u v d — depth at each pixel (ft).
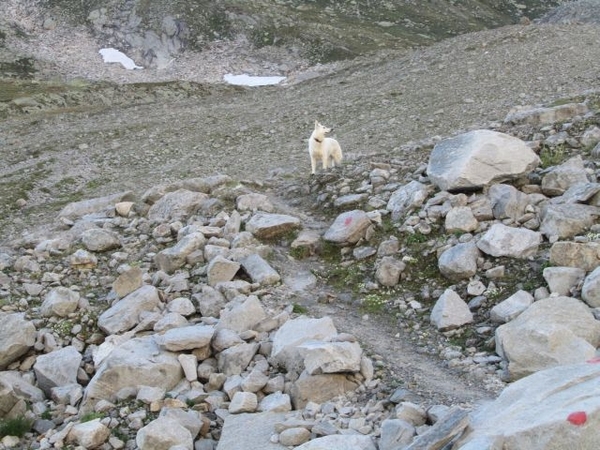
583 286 31.60
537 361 27.45
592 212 37.99
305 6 417.90
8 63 322.75
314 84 165.37
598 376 21.52
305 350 28.45
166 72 342.64
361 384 28.60
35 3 388.78
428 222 41.96
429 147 59.00
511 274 35.50
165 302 38.78
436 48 163.02
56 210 77.00
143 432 25.53
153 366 30.19
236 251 42.34
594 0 369.30
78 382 32.63
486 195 42.78
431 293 36.68
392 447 22.63
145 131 118.11
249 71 334.65
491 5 479.00
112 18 378.94
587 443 18.49
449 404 26.32
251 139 107.34
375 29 393.29
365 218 43.98
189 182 56.80
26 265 45.11
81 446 26.50
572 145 50.39
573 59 122.31
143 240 48.16
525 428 19.27
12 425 28.48
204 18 376.07
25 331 35.06
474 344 31.63
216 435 27.17
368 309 36.76
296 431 24.41
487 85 115.85
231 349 31.42
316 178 57.88
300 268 42.65
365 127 103.81
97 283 42.75
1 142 120.26
